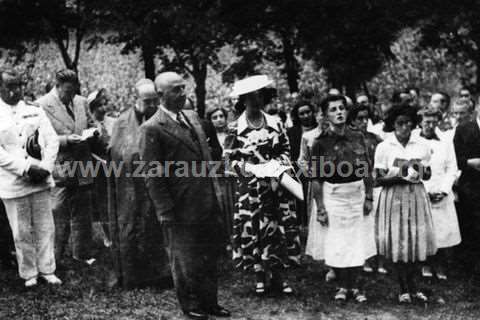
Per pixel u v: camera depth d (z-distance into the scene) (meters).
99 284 6.48
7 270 7.02
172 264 5.48
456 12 14.67
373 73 14.26
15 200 6.29
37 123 6.40
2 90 6.32
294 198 6.63
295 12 13.45
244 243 6.32
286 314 5.66
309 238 6.55
